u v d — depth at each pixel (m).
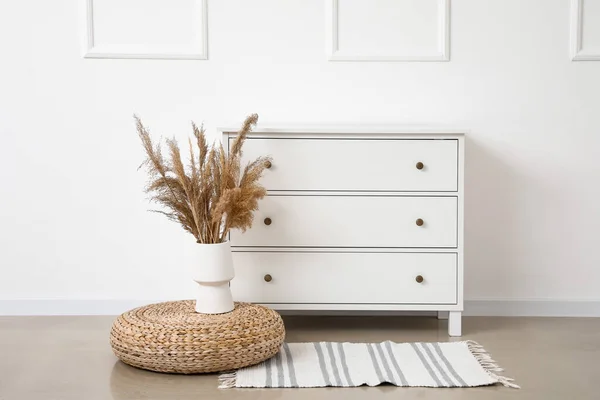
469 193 2.88
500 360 2.22
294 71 2.86
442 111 2.86
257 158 2.40
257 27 2.85
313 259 2.50
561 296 2.89
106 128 2.85
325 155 2.49
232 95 2.86
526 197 2.88
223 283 2.27
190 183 2.29
